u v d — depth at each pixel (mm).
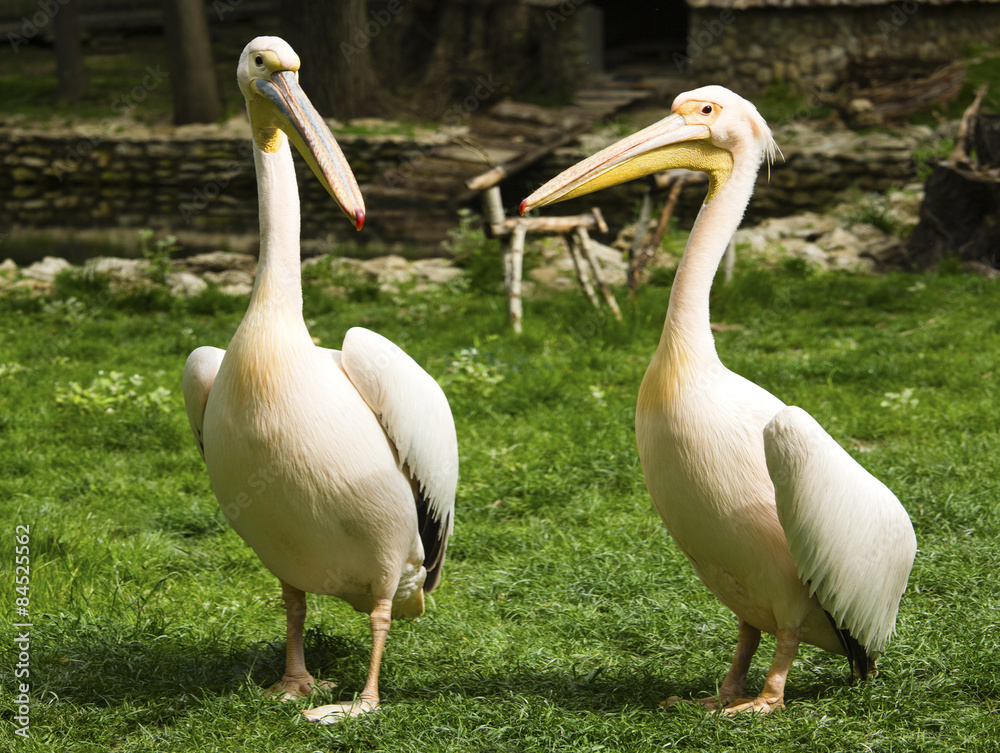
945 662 3514
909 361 7887
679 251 12961
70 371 8227
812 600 3152
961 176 11672
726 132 3176
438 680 3574
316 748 3061
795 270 11969
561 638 4043
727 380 3188
